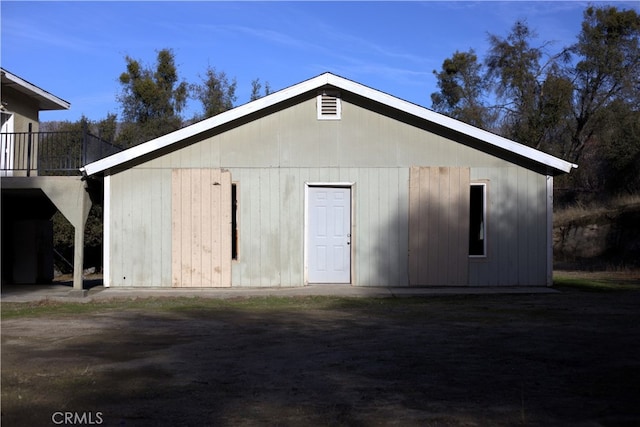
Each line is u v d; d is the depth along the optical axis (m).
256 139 15.46
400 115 15.41
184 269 15.39
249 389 6.79
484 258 15.35
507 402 6.30
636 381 7.02
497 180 15.38
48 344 9.12
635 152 30.45
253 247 15.42
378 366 7.73
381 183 15.41
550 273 15.36
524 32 36.28
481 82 39.22
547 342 9.06
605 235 27.48
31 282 18.36
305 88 15.17
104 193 15.45
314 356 8.29
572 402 6.29
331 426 5.64
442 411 6.04
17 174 18.11
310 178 15.41
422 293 14.50
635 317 11.27
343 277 15.58
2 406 6.15
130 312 12.26
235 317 11.58
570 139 35.47
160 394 6.61
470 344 8.97
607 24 34.03
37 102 19.83
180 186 15.45
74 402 6.32
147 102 36.44
